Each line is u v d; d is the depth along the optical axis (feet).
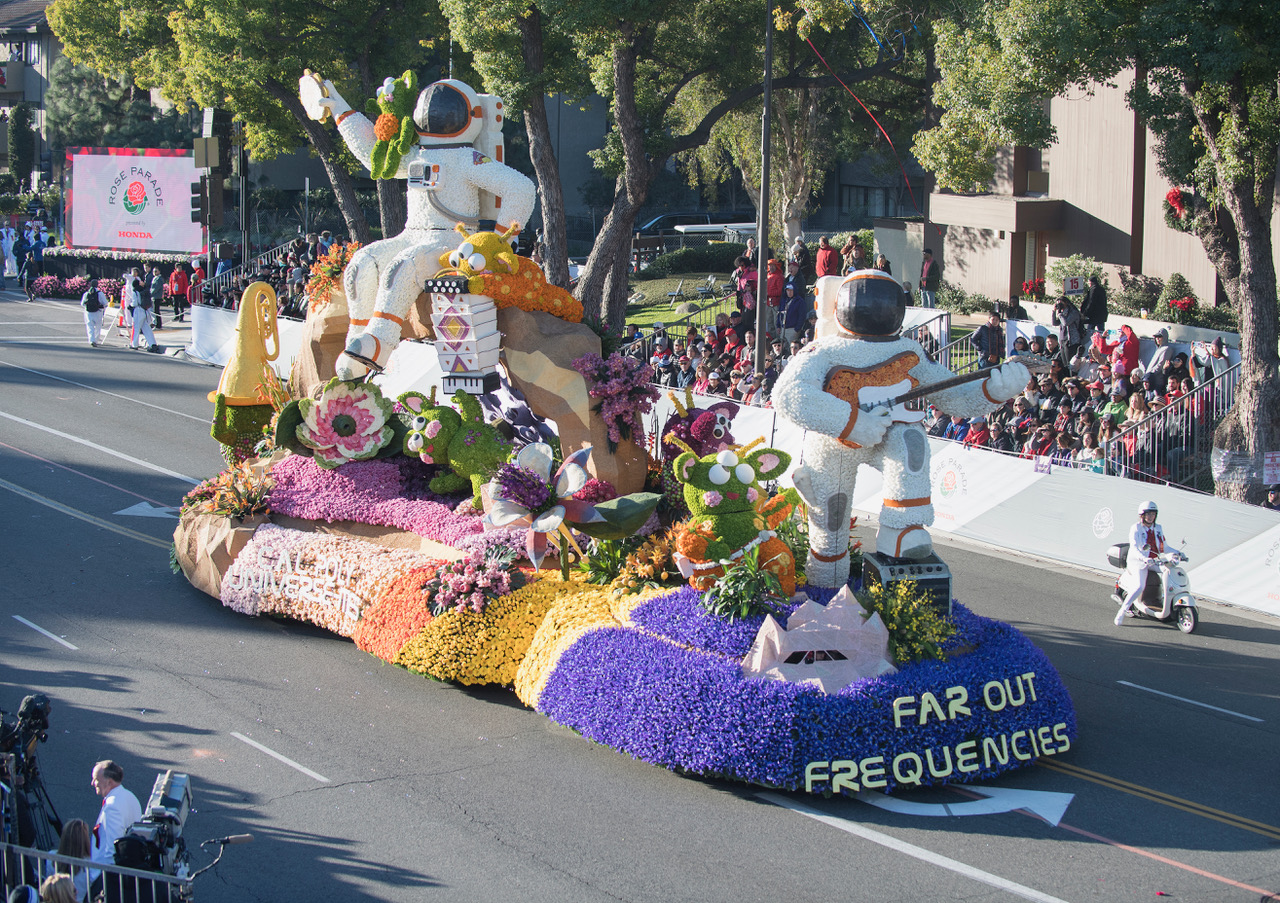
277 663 44.75
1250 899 29.78
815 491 40.55
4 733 29.30
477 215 50.75
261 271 126.11
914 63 114.83
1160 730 39.86
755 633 37.09
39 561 55.31
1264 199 59.82
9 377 95.30
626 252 102.32
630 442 47.34
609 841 32.14
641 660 37.24
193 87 124.36
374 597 45.03
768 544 39.40
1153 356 72.84
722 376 78.38
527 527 42.60
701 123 101.35
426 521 48.55
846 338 39.63
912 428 39.83
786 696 34.73
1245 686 43.78
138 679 42.91
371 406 52.95
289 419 53.88
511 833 32.53
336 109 52.01
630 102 96.12
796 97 128.26
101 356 106.93
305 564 48.03
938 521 64.18
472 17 93.30
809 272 96.43
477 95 50.39
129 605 50.47
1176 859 31.65
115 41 146.41
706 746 34.91
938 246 115.85
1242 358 61.11
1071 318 77.51
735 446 40.47
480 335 46.96
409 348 83.41
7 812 28.17
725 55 102.78
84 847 26.53
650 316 116.37
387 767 36.42
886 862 31.22
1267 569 51.78
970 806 34.45
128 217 147.64
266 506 52.37
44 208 190.90
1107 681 44.11
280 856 31.27
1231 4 55.62
